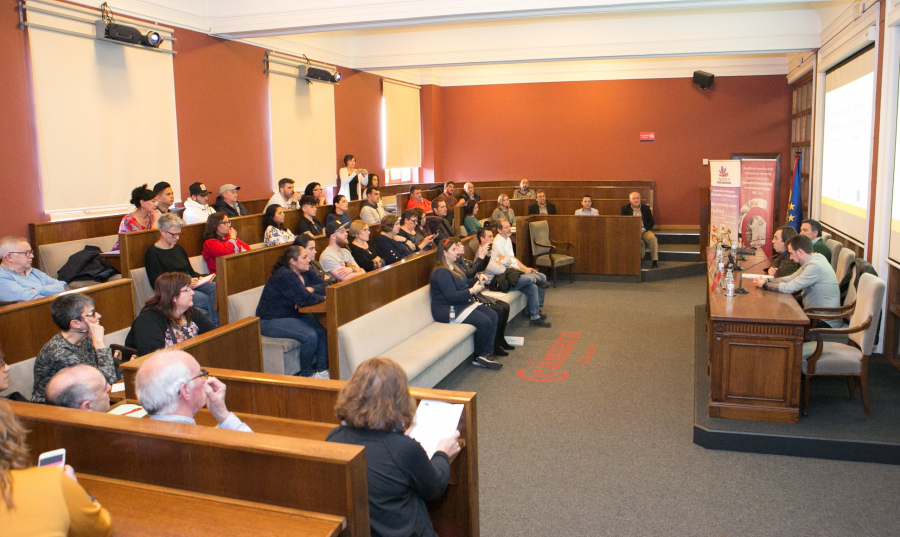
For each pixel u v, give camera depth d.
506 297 6.86
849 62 7.07
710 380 4.61
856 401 4.54
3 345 3.52
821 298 4.86
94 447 2.15
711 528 3.22
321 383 2.83
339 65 10.73
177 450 2.03
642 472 3.82
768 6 8.27
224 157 8.41
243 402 2.96
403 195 10.84
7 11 5.79
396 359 4.66
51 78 6.18
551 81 13.42
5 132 5.81
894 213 5.50
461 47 10.09
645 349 6.34
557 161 13.59
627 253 9.79
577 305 8.32
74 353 3.32
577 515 3.36
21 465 1.61
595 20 9.23
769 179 7.96
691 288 9.35
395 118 12.75
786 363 4.16
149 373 2.29
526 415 4.73
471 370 5.79
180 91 7.66
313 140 10.22
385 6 6.97
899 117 5.44
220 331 3.54
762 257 6.97
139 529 1.82
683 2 6.28
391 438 2.15
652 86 12.88
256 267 5.49
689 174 12.88
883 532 3.17
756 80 12.31
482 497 3.55
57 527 1.56
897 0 5.25
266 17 7.56
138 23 6.95
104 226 6.57
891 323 5.50
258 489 1.95
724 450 4.11
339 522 1.82
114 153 6.86
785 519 3.29
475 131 14.02
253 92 8.88
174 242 5.63
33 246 6.00
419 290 5.78
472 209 10.22
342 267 5.70
